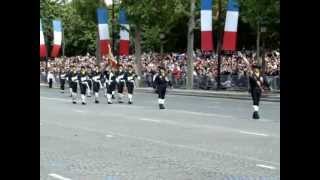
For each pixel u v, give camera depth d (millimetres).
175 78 62969
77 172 13305
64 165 14453
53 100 46406
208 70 60844
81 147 18266
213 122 26734
